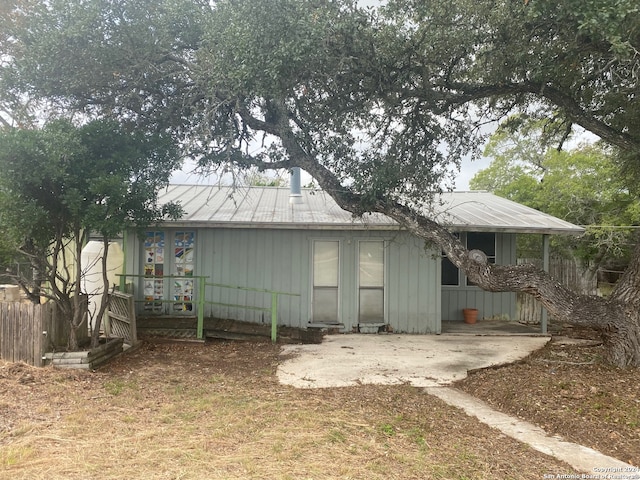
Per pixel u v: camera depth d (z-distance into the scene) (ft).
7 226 22.27
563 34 22.99
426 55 25.75
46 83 25.43
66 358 24.08
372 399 21.16
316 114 27.50
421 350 30.91
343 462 14.44
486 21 24.57
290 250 37.14
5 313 24.23
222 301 37.06
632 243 58.29
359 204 27.17
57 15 24.47
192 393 21.21
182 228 36.99
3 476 12.83
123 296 30.60
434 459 15.03
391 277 37.01
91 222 23.24
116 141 24.84
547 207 66.08
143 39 25.72
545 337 35.86
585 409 19.53
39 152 22.08
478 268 25.21
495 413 20.02
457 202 44.57
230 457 14.49
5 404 18.43
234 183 27.25
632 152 27.14
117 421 17.40
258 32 22.02
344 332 36.94
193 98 27.37
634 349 24.94
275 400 20.52
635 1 18.72
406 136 29.63
